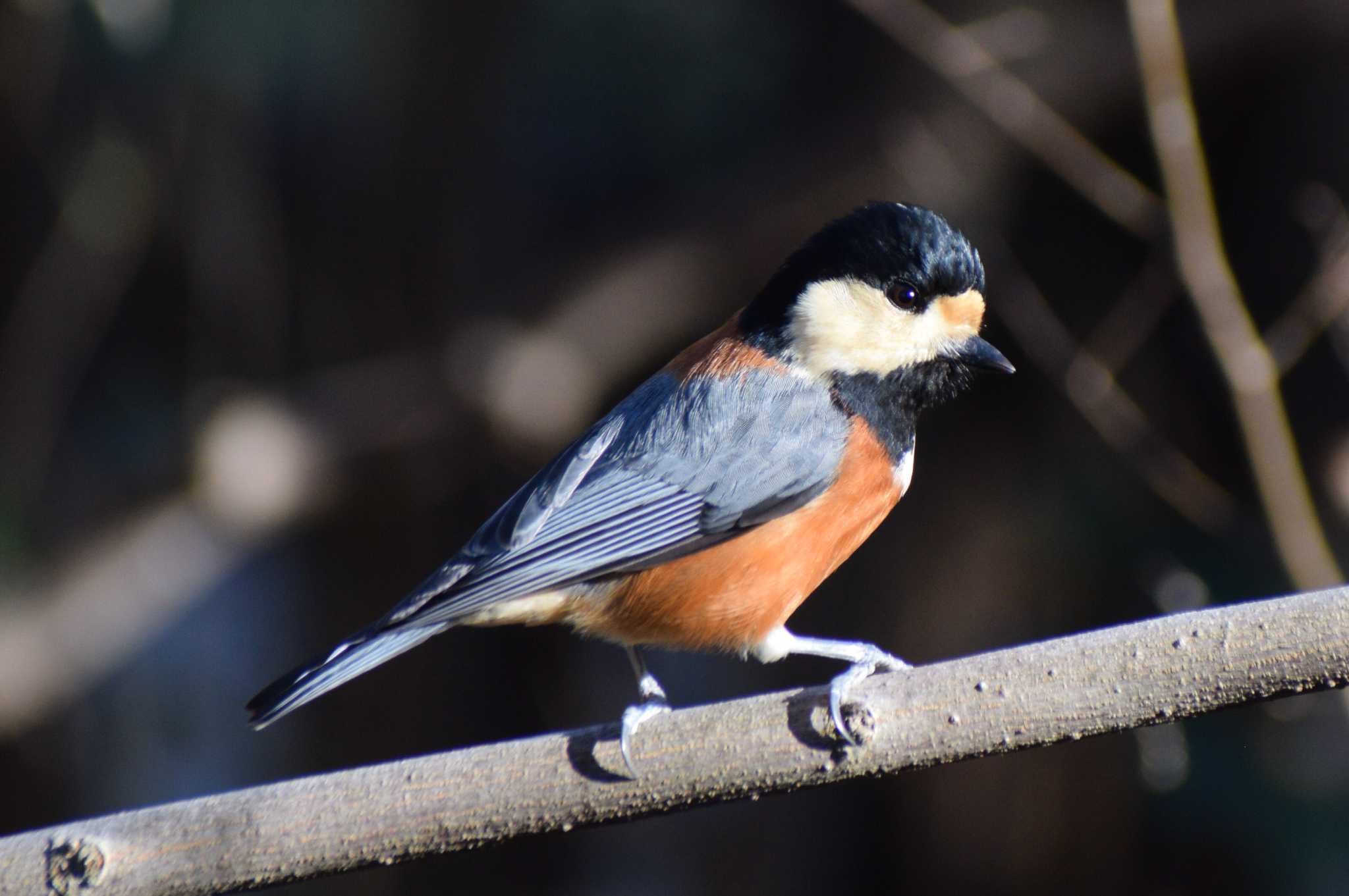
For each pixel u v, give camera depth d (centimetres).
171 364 1213
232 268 1159
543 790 565
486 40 1155
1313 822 1010
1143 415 1126
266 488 1148
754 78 1188
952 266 732
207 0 1095
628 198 1222
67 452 1198
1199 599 1052
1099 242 1191
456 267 1202
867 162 1145
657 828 1250
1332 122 1084
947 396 752
